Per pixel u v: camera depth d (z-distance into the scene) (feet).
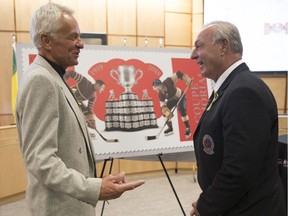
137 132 7.00
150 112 7.20
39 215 3.71
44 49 3.84
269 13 14.67
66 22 3.77
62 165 3.34
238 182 3.63
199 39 4.35
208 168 4.22
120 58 7.24
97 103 6.81
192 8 16.03
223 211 3.91
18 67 6.37
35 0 13.99
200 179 4.48
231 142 3.67
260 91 3.78
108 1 15.05
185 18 16.16
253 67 15.07
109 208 11.47
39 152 3.26
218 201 3.80
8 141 11.92
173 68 7.64
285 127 12.25
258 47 14.92
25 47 6.47
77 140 3.79
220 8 15.11
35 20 3.76
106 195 3.37
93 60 7.00
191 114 7.54
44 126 3.34
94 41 14.57
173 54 7.74
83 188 3.29
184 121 7.45
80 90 6.73
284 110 15.07
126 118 6.96
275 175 4.17
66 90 3.91
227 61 4.22
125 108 7.00
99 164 13.94
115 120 6.87
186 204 11.72
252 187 3.93
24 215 10.85
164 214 10.86
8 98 13.84
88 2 14.73
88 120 6.66
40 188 3.71
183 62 7.76
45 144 3.28
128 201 12.14
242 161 3.59
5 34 13.69
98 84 6.90
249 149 3.58
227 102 3.81
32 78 3.44
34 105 3.36
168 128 7.28
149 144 7.05
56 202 3.71
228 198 3.75
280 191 4.22
